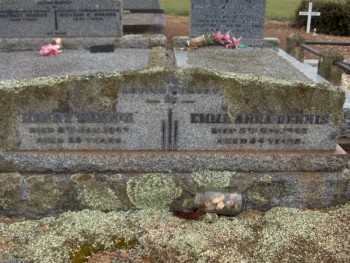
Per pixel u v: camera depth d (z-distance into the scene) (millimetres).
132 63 3037
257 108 1544
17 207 1522
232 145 1591
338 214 1546
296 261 1339
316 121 1569
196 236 1424
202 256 1349
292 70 2883
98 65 2982
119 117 1541
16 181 1510
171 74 1496
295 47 3400
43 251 1356
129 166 1551
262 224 1492
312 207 1582
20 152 1542
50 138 1552
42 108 1512
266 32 5371
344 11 5344
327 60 2729
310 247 1393
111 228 1452
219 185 1539
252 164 1568
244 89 1521
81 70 2838
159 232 1438
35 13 3516
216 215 1507
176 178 1542
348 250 1382
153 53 3389
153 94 1518
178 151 1587
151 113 1540
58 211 1532
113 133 1561
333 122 1575
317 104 1547
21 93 1487
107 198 1531
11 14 3502
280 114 1555
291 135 1587
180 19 6020
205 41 3572
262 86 1519
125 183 1532
